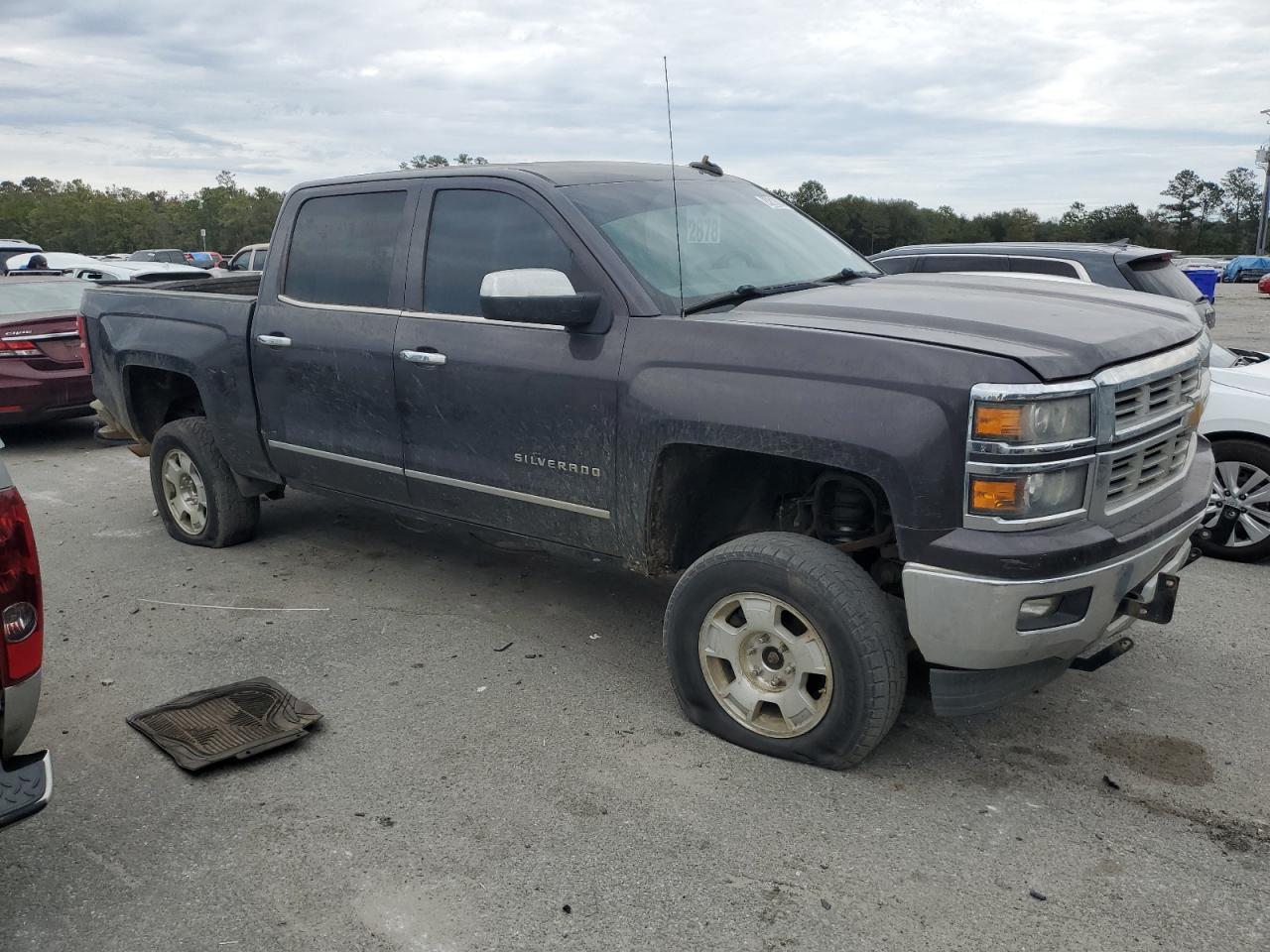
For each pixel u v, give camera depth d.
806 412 3.20
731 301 3.81
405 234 4.49
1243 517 5.52
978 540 2.96
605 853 3.01
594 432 3.77
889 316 3.40
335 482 4.97
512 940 2.65
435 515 4.57
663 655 4.43
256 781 3.44
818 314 3.51
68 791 3.40
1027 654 3.08
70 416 9.24
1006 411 2.90
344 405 4.71
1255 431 5.39
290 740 3.66
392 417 4.50
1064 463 2.96
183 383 6.02
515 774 3.46
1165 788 3.34
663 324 3.61
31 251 22.66
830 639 3.26
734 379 3.37
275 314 5.01
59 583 5.44
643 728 3.78
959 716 3.31
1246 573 5.41
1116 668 4.23
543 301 3.66
